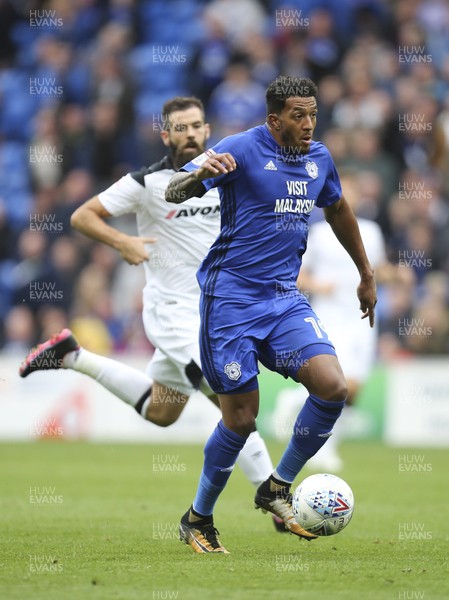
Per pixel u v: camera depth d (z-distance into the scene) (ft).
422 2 208.03
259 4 217.77
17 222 204.44
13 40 231.71
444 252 172.45
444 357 162.61
